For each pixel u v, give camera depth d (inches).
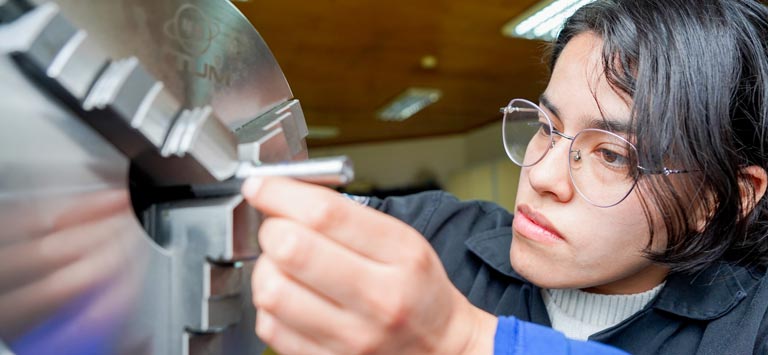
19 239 7.3
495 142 238.7
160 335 9.2
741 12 18.3
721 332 19.0
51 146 7.6
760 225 20.1
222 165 9.0
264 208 8.1
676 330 20.2
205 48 10.3
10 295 7.4
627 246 17.2
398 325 8.3
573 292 21.6
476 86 173.9
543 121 18.8
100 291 8.4
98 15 8.3
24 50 6.9
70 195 7.9
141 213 9.9
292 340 8.6
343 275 7.8
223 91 10.9
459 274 25.8
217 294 9.3
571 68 17.6
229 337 10.2
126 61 8.2
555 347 9.9
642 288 20.4
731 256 21.0
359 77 161.3
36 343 7.9
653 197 16.3
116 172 8.5
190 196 10.0
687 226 17.0
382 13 112.4
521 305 23.1
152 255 9.1
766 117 18.2
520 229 18.2
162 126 8.5
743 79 18.1
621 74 16.3
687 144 16.3
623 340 20.2
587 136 16.9
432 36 126.5
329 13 111.7
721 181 16.9
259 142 10.2
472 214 28.5
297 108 12.3
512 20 116.4
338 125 237.9
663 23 16.5
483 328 9.9
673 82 16.0
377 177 275.6
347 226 7.9
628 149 16.3
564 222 17.0
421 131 259.6
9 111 7.1
